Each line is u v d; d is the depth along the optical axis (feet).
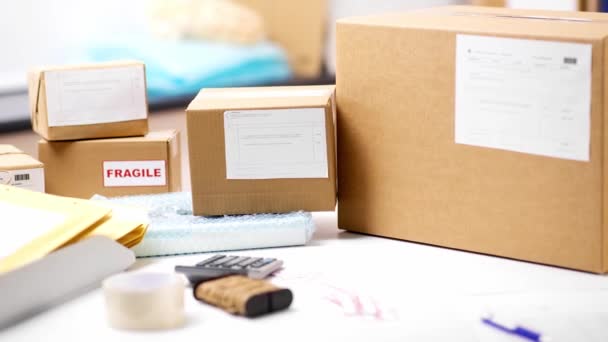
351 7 12.33
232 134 4.45
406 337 3.26
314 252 4.33
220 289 3.52
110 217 4.28
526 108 4.04
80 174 5.64
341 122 4.62
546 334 3.32
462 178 4.30
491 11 4.82
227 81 11.55
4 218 4.24
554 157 4.01
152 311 3.33
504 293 3.71
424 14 4.74
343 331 3.31
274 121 4.43
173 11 11.01
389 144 4.50
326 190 4.50
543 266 4.11
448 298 3.65
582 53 3.84
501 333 3.31
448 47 4.21
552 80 3.94
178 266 3.85
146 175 5.64
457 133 4.27
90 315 3.50
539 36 3.94
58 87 5.49
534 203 4.11
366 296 3.66
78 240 4.05
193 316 3.47
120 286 3.45
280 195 4.52
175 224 4.39
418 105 4.36
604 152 3.89
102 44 10.57
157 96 11.05
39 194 4.54
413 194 4.47
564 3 9.73
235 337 3.26
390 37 4.38
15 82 9.89
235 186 4.51
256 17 11.60
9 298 3.40
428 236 4.47
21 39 9.87
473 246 4.33
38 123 5.69
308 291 3.73
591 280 3.90
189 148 4.48
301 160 4.47
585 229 3.98
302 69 12.11
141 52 10.89
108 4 10.52
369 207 4.64
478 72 4.14
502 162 4.17
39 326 3.40
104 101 5.59
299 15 11.88
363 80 4.51
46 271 3.59
